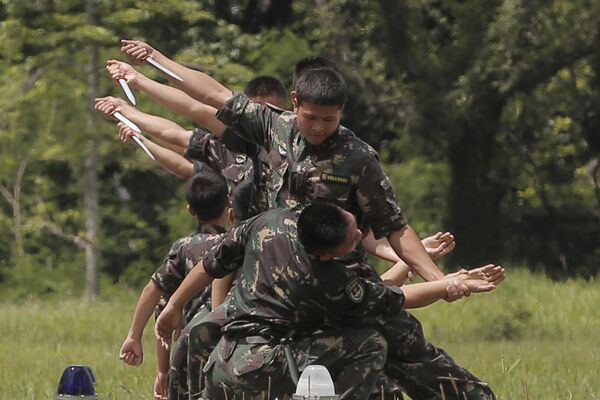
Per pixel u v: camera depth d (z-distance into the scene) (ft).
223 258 53.06
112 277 235.61
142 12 209.87
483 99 220.84
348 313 51.03
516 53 216.74
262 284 51.39
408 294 52.90
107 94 206.39
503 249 238.07
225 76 212.64
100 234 217.15
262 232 51.70
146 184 244.63
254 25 251.80
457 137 225.35
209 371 52.49
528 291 176.45
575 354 107.76
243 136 54.80
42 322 152.05
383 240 59.11
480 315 145.59
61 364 102.94
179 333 64.39
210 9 236.63
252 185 55.77
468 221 231.91
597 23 215.51
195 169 66.23
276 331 51.08
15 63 220.43
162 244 240.12
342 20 224.53
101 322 152.66
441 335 139.74
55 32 202.28
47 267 227.61
